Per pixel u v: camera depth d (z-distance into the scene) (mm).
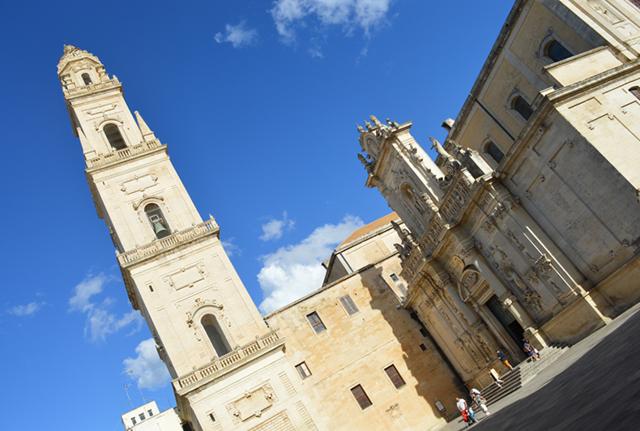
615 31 34281
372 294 55219
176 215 50250
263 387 42250
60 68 60031
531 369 33438
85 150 52906
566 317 33469
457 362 49250
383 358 51719
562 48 36812
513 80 41000
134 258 46625
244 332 44938
